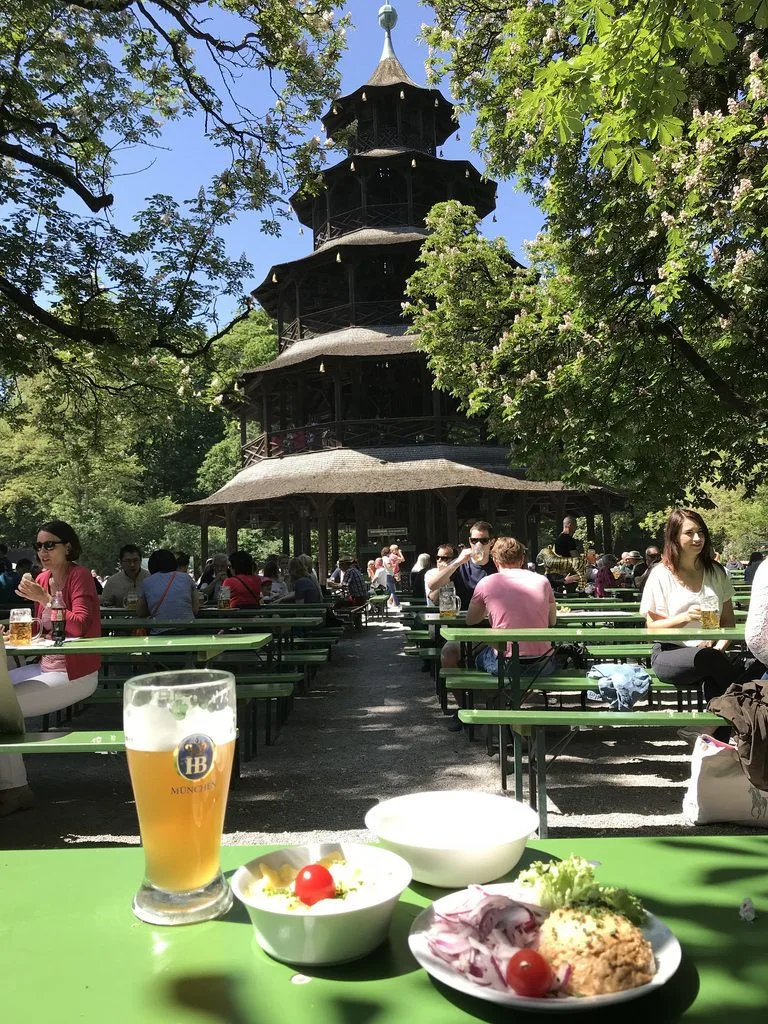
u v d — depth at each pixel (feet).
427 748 22.27
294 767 20.48
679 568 17.85
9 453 133.59
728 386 39.78
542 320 46.01
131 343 44.19
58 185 43.98
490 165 46.65
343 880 2.97
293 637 34.22
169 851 2.99
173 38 43.98
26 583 16.79
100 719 27.22
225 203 45.70
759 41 35.01
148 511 149.59
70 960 2.64
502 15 46.47
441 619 24.89
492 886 3.03
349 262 102.78
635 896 3.03
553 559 48.70
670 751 21.90
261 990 2.47
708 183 31.35
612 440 42.73
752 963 2.55
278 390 109.09
